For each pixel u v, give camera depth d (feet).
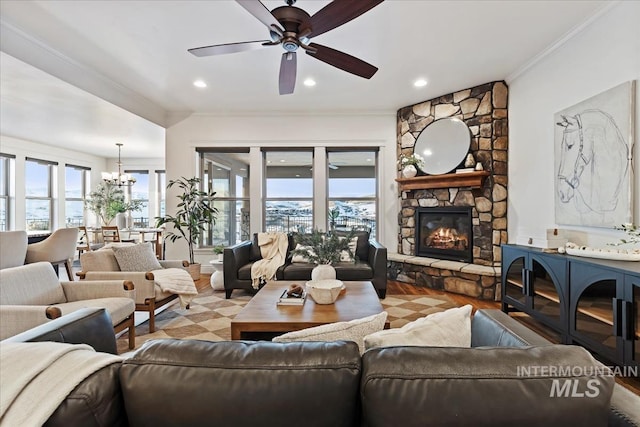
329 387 2.39
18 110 14.56
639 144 7.46
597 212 8.49
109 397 2.46
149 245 11.68
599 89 8.54
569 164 9.53
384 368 2.42
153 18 8.70
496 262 13.26
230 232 18.04
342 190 17.70
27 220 21.80
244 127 17.29
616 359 6.51
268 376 2.42
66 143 22.18
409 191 16.10
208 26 9.05
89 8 8.28
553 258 8.36
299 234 9.90
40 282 7.82
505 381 2.30
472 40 9.90
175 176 17.30
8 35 9.14
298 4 8.06
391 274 16.02
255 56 10.93
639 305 6.11
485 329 4.50
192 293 10.74
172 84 13.42
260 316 6.91
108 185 26.58
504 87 13.07
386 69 11.94
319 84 13.42
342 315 6.97
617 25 7.98
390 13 8.48
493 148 13.17
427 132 15.28
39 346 2.80
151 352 2.62
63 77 11.05
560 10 8.39
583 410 2.23
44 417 2.28
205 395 2.38
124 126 17.16
